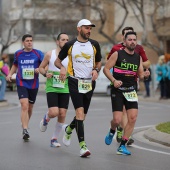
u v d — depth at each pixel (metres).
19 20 87.25
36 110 39.03
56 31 92.12
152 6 80.00
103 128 27.25
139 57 18.77
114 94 18.67
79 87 18.25
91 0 75.94
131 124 18.75
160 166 16.62
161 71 50.31
